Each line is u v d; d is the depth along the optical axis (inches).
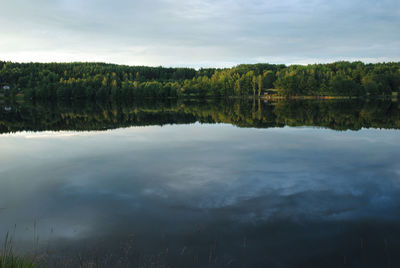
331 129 939.3
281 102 3216.0
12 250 238.2
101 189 387.9
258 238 254.4
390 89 4379.9
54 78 5403.5
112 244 247.8
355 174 440.8
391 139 746.8
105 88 4468.5
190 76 7706.7
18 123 1208.8
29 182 420.5
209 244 246.1
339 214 300.7
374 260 222.4
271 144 695.7
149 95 4722.0
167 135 857.5
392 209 311.7
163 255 230.1
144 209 319.6
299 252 233.5
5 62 6633.9
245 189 379.2
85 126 1096.8
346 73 5374.0
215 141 746.8
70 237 260.7
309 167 483.8
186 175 446.3
